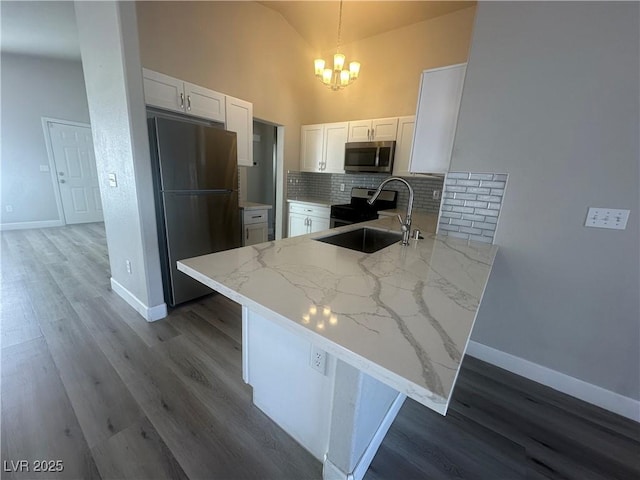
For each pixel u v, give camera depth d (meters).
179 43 2.62
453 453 1.23
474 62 1.64
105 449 1.17
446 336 0.65
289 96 3.89
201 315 2.29
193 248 2.38
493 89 1.61
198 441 1.23
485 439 1.31
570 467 1.20
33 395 1.43
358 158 3.51
